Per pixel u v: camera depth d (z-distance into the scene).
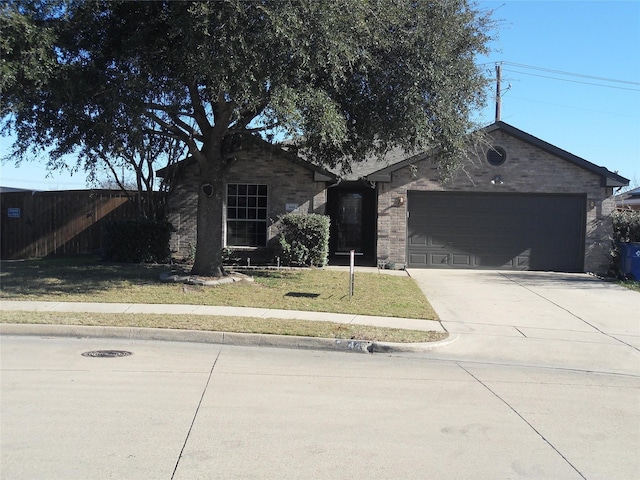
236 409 5.46
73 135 12.41
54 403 5.48
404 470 4.18
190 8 8.80
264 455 4.37
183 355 7.70
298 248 16.86
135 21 10.48
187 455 4.32
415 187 17.52
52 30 9.68
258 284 13.34
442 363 7.80
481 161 17.45
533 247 17.70
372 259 19.83
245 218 18.00
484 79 11.97
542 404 6.01
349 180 18.58
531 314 11.20
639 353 8.53
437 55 10.89
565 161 17.33
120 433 4.74
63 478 3.88
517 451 4.63
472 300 12.52
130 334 8.68
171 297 11.42
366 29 9.75
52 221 19.64
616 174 17.06
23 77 9.76
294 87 9.77
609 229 17.28
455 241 17.80
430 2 10.88
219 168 13.34
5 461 4.14
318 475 4.05
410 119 11.23
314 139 11.89
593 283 15.30
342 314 10.37
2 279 13.36
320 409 5.55
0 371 6.60
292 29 8.90
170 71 10.85
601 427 5.30
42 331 8.70
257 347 8.38
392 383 6.64
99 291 11.91
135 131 10.20
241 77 9.18
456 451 4.58
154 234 17.14
